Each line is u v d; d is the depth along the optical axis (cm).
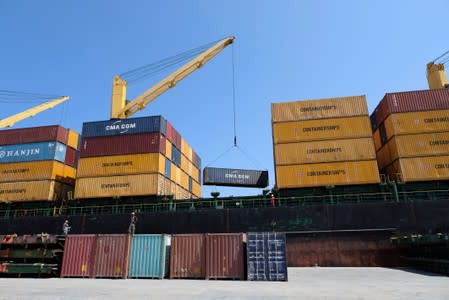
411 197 3209
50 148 4122
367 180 3259
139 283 1709
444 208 2916
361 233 2969
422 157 3256
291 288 1462
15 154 4197
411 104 3462
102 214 3616
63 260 2080
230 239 1977
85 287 1516
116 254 2045
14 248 2194
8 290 1406
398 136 3378
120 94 4697
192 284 1658
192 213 3381
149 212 3488
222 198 3647
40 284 1659
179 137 4678
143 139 3841
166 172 3988
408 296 1176
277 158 3494
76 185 3831
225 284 1658
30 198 3934
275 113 3675
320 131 3506
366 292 1296
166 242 2105
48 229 3712
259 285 1605
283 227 3141
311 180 3353
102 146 3925
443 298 1128
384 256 2861
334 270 2544
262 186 3947
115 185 3725
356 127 3447
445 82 4303
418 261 2478
